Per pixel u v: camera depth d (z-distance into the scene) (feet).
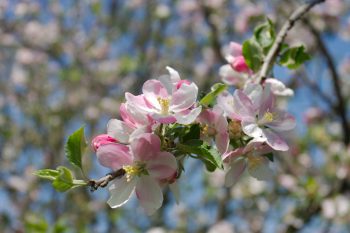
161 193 5.38
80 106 28.40
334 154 18.51
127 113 5.43
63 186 5.26
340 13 21.07
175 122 5.42
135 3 28.81
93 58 29.78
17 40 30.60
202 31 28.35
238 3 22.97
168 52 28.27
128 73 27.25
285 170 19.75
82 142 5.50
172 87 5.56
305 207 16.16
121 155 5.36
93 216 21.70
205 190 24.64
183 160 5.81
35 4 30.78
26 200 25.05
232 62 7.43
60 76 28.45
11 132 27.04
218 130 5.81
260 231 22.67
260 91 5.95
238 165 6.17
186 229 23.50
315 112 21.66
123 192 5.39
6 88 29.43
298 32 20.25
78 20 30.42
